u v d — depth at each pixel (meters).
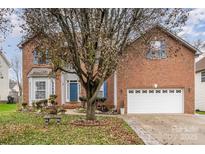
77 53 16.33
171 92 25.86
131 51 20.44
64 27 16.03
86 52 15.97
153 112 25.78
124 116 23.02
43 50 17.16
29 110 25.41
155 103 25.78
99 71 16.69
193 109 25.72
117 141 12.08
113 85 27.28
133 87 25.66
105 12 15.88
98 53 16.08
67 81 29.11
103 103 26.92
